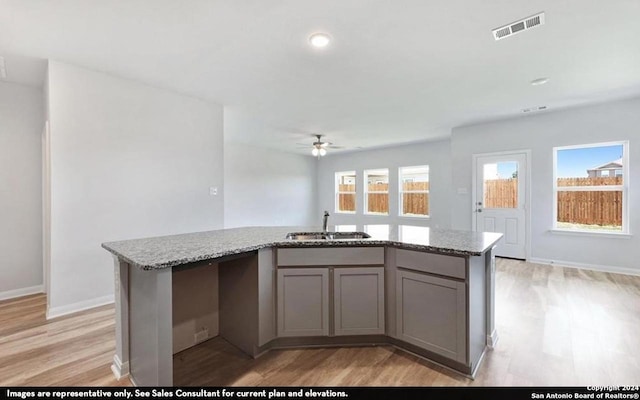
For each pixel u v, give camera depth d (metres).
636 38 2.47
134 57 2.81
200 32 2.38
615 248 4.28
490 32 2.38
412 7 2.06
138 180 3.41
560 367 2.00
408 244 2.12
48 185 2.95
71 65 2.95
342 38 2.47
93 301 3.09
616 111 4.19
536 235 4.90
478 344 2.05
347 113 4.70
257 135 6.36
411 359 2.11
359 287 2.25
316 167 9.66
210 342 2.36
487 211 5.37
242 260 2.23
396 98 3.99
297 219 8.98
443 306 1.97
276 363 2.07
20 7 2.05
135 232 3.39
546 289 3.60
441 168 7.07
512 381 1.86
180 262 1.62
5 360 2.12
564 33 2.40
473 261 1.94
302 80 3.37
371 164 8.35
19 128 3.56
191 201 3.89
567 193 4.73
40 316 2.89
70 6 2.05
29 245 3.65
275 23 2.26
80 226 3.01
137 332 1.80
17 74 3.23
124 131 3.30
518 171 5.05
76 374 1.95
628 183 4.17
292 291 2.22
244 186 7.55
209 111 4.09
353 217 8.79
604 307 3.03
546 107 4.43
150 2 2.01
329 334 2.25
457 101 4.12
